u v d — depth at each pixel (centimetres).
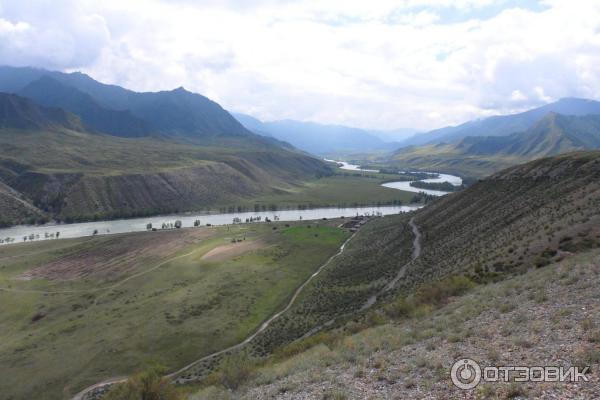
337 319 6325
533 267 4028
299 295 9406
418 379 1788
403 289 6481
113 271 12788
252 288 10181
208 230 18112
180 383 5659
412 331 2662
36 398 5994
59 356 7188
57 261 13975
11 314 9650
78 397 5853
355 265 10831
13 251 15288
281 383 2270
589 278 2628
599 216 4719
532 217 6875
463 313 2739
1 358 7306
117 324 8394
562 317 2083
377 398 1686
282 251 13925
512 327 2145
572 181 8294
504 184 11362
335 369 2250
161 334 7719
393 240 12169
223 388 2644
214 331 7738
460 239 8456
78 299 10438
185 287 10575
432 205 15438
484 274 4388
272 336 6875
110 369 6619
